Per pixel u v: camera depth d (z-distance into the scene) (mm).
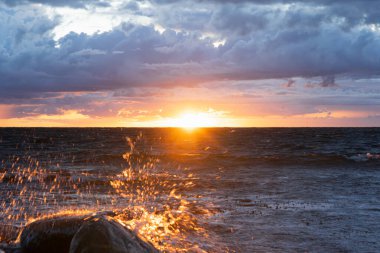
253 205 12602
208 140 78000
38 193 15055
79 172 22891
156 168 25922
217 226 9664
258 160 30000
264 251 7719
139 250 5758
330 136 93000
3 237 7703
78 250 5496
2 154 39125
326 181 18734
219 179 19641
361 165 26844
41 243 6961
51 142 68438
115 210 10531
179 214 10828
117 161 30594
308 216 10891
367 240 8516
